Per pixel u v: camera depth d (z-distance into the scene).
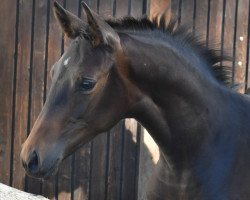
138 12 3.24
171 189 1.66
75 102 1.34
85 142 1.44
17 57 3.28
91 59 1.33
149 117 1.54
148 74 1.47
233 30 3.44
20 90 3.30
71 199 3.39
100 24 1.32
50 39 3.26
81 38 1.36
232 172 1.57
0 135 3.34
